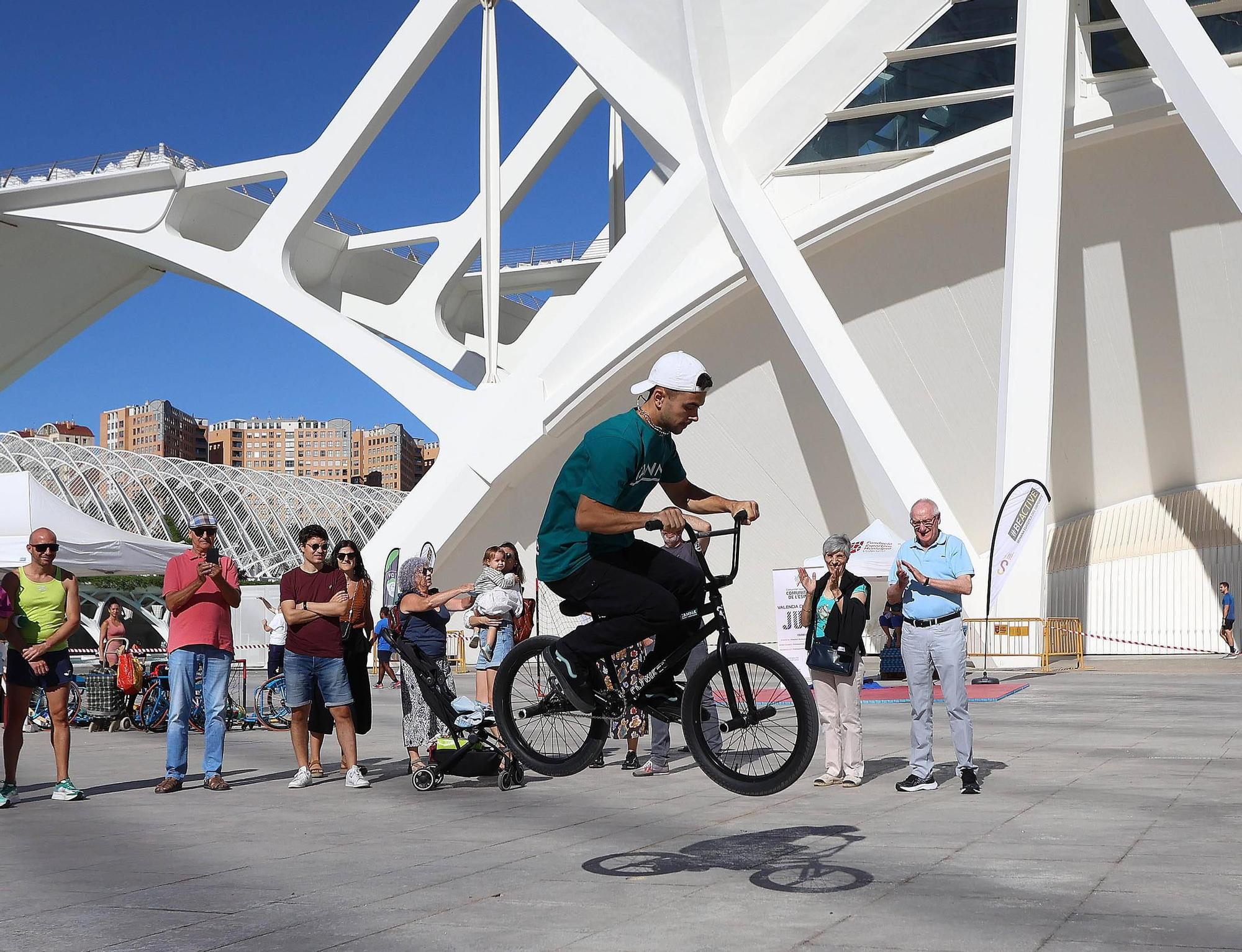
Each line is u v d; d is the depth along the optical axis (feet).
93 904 16.81
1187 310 100.32
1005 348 81.71
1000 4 100.37
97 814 26.81
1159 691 59.88
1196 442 106.83
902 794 27.45
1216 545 101.09
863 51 104.32
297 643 31.83
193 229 144.25
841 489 110.42
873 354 108.06
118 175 138.92
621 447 14.67
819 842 20.80
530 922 15.16
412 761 31.12
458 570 121.60
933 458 109.70
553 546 14.94
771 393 110.73
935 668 28.14
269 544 187.52
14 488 56.80
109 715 52.11
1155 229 98.27
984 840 20.70
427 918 15.49
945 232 102.01
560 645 14.97
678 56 113.19
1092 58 95.40
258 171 133.80
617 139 136.98
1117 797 25.66
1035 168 82.94
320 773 35.12
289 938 14.55
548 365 114.93
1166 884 16.57
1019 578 79.61
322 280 148.25
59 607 29.78
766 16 110.22
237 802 28.89
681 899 16.30
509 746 16.01
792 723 16.47
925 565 27.84
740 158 107.45
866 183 100.99
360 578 32.50
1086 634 96.73
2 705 32.63
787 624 50.31
